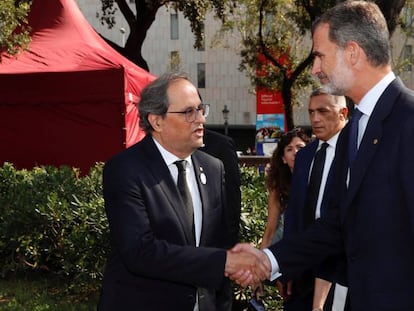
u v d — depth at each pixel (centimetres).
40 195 626
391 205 237
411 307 236
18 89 1145
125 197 276
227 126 4569
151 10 2008
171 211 281
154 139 296
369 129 245
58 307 571
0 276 666
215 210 301
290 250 304
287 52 2456
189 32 4991
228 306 310
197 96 290
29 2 1303
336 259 312
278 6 2455
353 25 247
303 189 386
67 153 1165
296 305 397
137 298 281
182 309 283
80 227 571
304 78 2483
